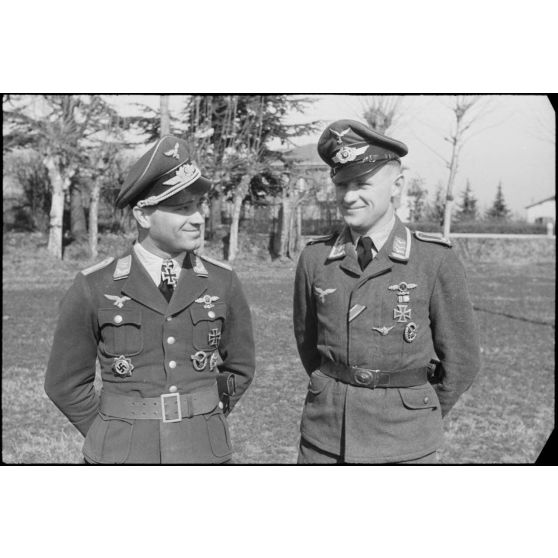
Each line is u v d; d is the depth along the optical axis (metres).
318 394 2.62
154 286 2.42
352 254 2.58
